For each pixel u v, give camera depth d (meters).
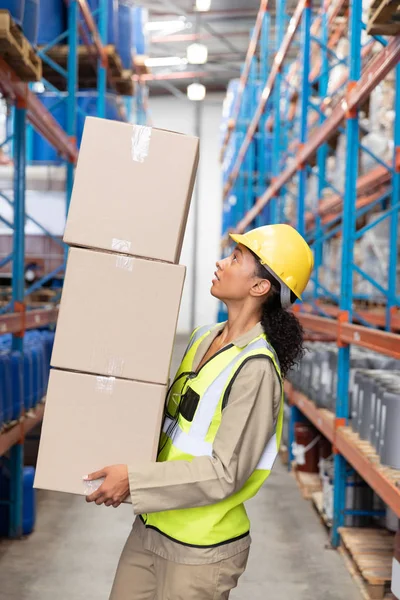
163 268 1.60
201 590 1.58
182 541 1.58
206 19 13.26
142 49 8.39
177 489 1.48
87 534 3.98
